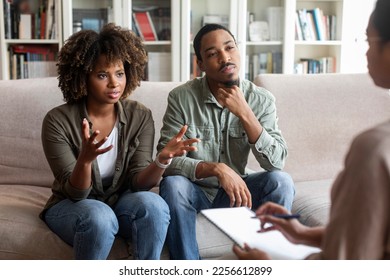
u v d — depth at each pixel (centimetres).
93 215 210
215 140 255
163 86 299
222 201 246
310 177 299
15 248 221
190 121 256
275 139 251
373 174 98
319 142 302
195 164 240
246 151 257
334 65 503
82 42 230
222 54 248
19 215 231
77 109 238
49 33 463
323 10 502
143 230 216
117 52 230
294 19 482
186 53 472
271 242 141
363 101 311
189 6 467
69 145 235
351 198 101
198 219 241
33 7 462
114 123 241
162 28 473
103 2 467
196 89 260
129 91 250
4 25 458
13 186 280
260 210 142
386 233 101
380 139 99
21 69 470
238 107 243
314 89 307
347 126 306
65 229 217
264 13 483
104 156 238
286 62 486
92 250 210
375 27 108
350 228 101
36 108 288
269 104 259
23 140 286
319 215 241
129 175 238
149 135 247
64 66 234
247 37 481
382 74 110
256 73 487
